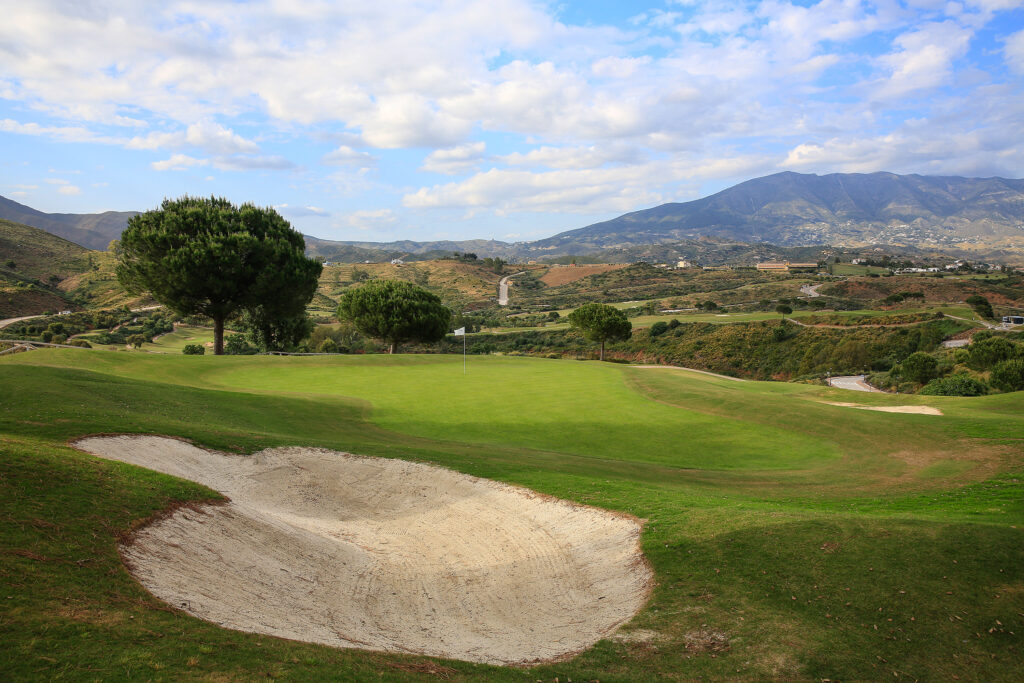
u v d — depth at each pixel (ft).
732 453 78.23
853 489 57.93
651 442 83.51
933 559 34.71
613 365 156.35
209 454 56.18
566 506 49.47
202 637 24.80
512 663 28.09
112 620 24.34
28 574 25.64
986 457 66.23
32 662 20.27
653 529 42.88
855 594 32.53
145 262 149.07
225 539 37.19
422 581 38.65
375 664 25.81
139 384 82.12
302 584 35.06
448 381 125.18
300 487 54.29
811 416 90.84
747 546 38.37
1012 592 31.73
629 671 27.40
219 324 164.66
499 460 64.80
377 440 75.61
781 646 28.86
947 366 188.24
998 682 26.07
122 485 38.55
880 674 26.63
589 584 37.55
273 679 22.43
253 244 153.28
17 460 36.42
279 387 111.96
